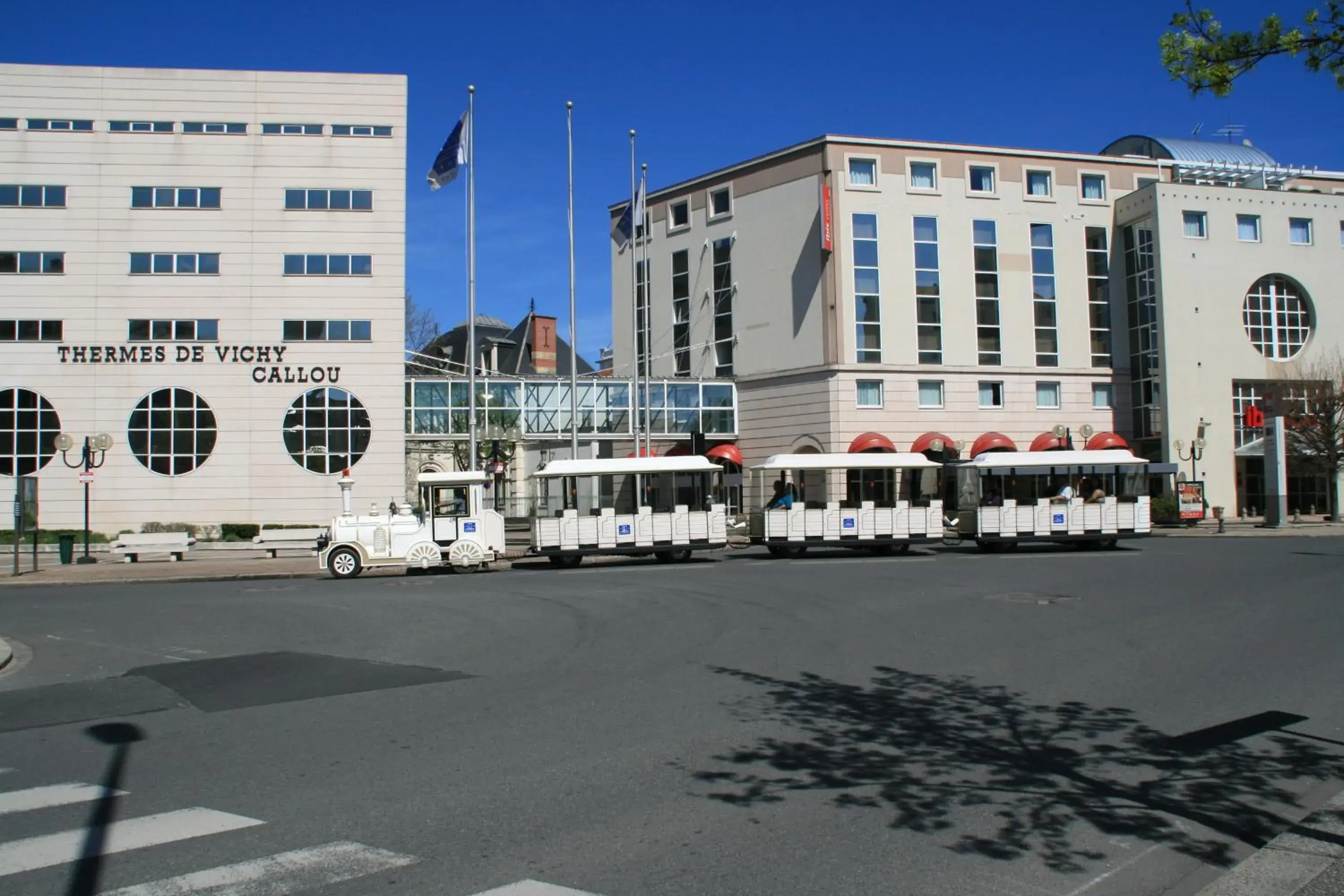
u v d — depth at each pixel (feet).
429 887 15.85
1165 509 143.13
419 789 21.29
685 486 90.22
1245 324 158.51
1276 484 131.34
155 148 132.16
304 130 134.62
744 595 59.72
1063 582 64.08
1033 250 157.17
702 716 28.09
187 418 130.11
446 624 49.03
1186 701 29.60
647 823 18.97
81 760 24.21
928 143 152.97
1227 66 24.26
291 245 133.39
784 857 17.22
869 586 63.82
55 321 128.77
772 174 155.94
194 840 18.15
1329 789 21.25
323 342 132.87
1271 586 58.70
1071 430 156.25
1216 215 156.76
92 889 15.80
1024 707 29.04
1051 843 18.06
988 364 153.28
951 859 17.20
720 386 156.66
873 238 150.00
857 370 146.82
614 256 179.42
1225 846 18.04
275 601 61.93
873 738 25.57
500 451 138.31
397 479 132.87
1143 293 157.89
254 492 130.52
